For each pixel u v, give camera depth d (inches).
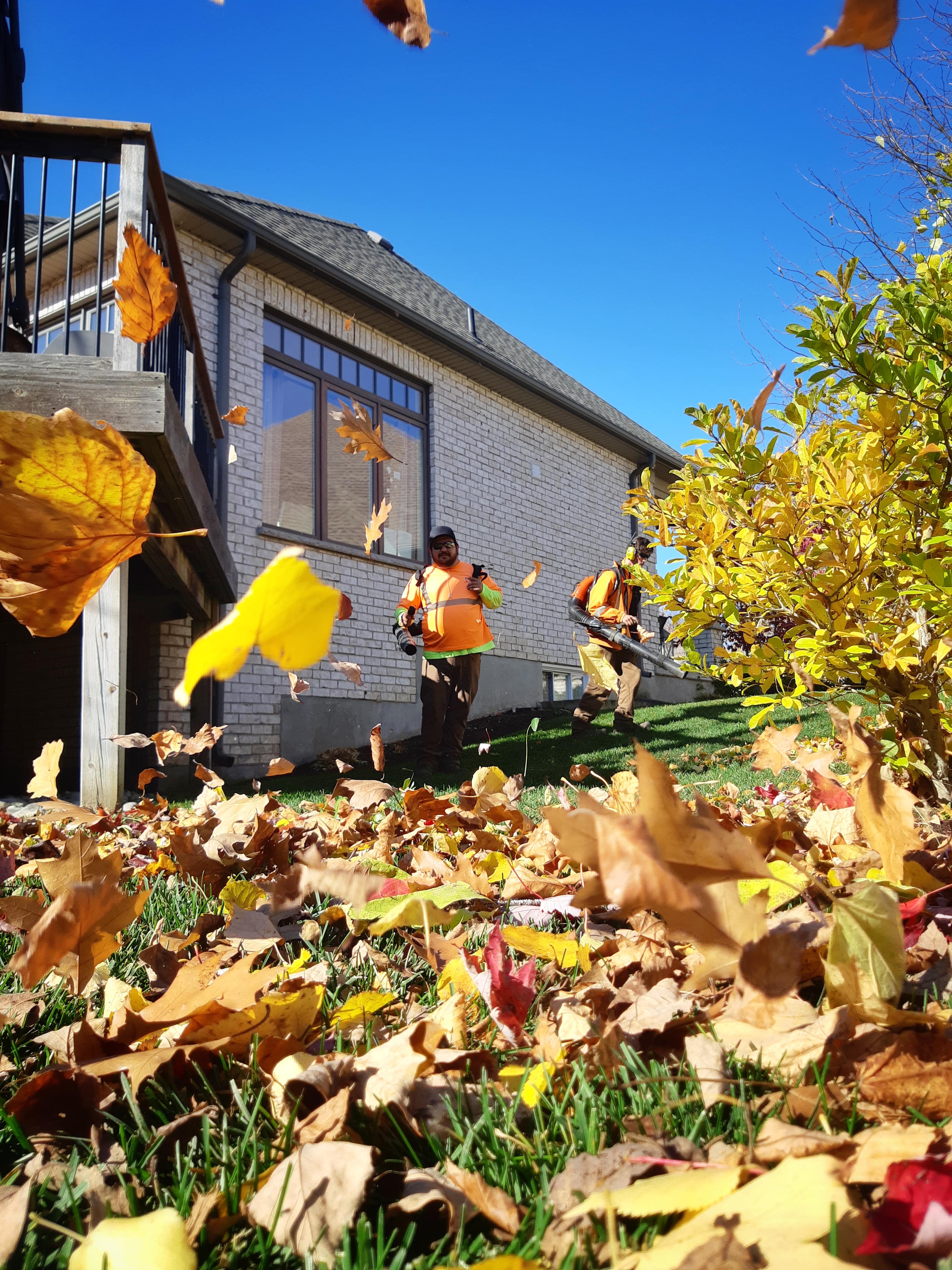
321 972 55.2
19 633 310.8
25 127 158.6
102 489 26.5
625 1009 47.1
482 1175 32.3
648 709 419.2
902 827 44.4
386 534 417.7
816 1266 21.7
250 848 96.0
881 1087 34.5
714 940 31.9
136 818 158.7
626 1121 34.5
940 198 158.2
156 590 253.8
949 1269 21.9
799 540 91.8
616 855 24.0
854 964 37.2
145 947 67.4
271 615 16.9
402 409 436.1
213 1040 43.2
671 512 104.7
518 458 506.3
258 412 353.7
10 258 159.2
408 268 599.8
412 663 413.1
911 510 92.0
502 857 84.8
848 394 104.3
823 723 264.4
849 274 89.3
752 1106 34.7
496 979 44.2
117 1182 33.7
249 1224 30.7
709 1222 24.8
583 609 329.1
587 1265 25.5
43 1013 53.6
